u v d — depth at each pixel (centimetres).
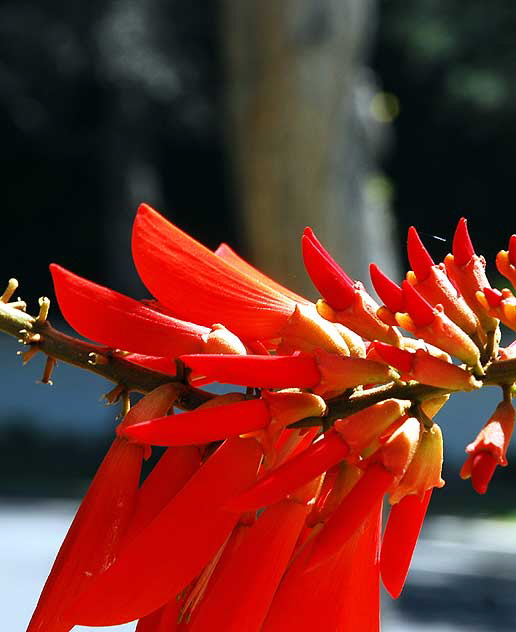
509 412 177
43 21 3209
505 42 3125
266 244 1080
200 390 195
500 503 2016
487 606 1385
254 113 1065
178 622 187
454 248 201
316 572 187
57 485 2134
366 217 1089
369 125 1094
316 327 197
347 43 1055
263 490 170
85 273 3834
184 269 196
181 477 191
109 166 3428
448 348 184
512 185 3575
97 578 175
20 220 3762
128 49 3231
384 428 179
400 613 1349
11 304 197
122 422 191
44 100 3400
